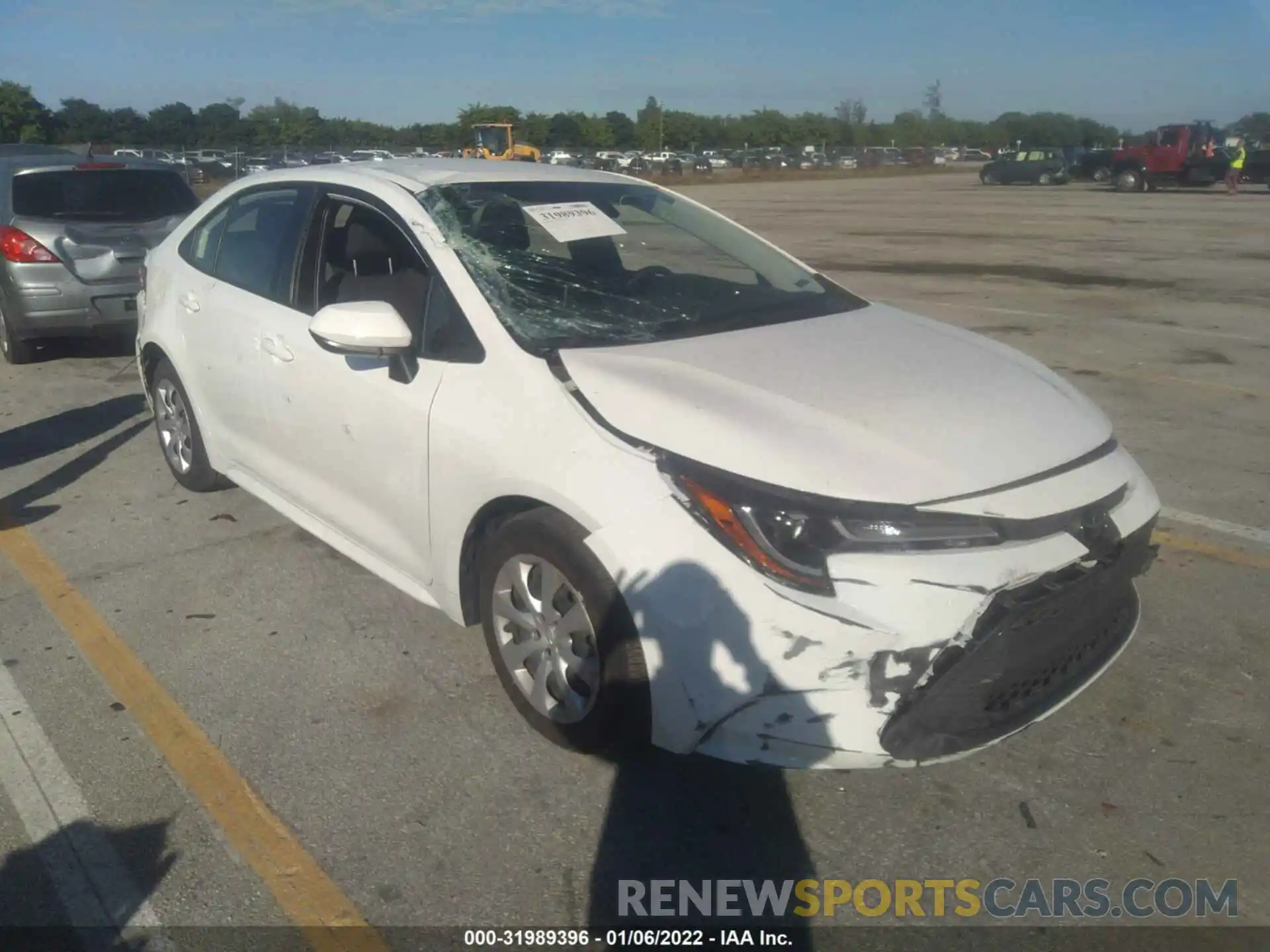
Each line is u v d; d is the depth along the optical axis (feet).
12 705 12.09
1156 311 36.42
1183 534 16.75
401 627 13.85
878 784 10.68
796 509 9.11
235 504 18.20
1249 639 13.38
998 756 11.08
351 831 10.02
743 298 13.37
